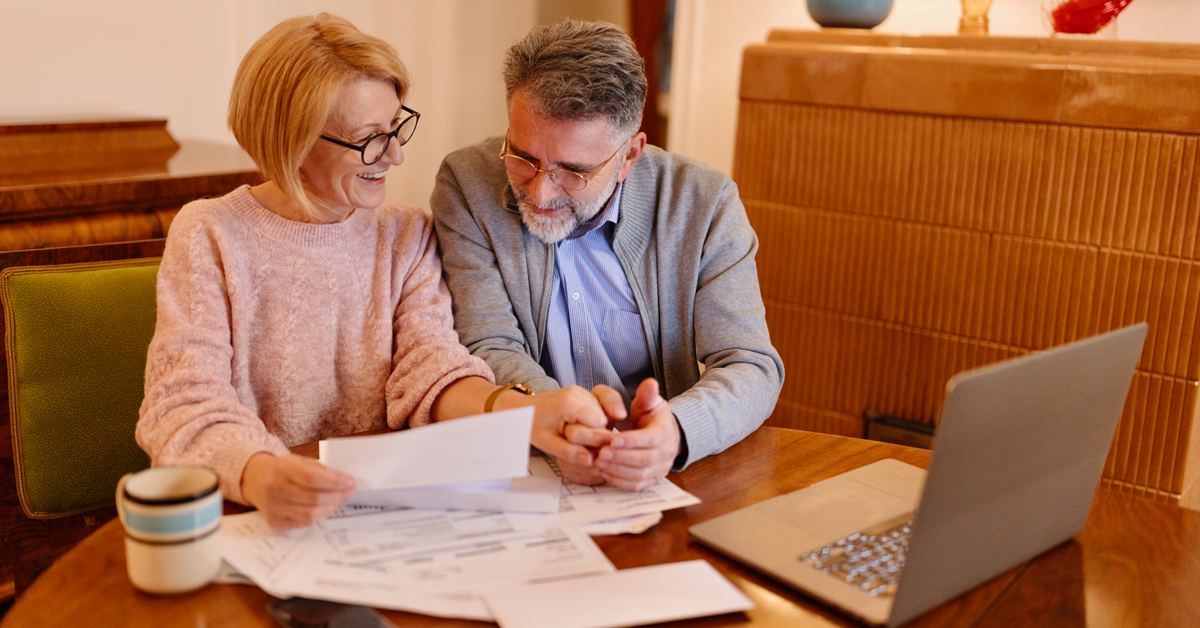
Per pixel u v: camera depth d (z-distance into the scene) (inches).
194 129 104.3
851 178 88.8
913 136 84.8
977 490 32.3
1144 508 43.9
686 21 113.5
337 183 48.4
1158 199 74.8
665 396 58.6
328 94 45.3
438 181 59.1
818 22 94.2
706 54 113.8
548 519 38.6
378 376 52.4
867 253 89.4
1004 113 79.8
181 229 48.2
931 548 31.5
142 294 54.8
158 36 98.9
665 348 57.9
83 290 53.3
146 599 32.3
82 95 94.0
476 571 34.3
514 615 31.4
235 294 48.1
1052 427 34.5
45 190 69.2
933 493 30.3
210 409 42.3
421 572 34.1
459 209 57.4
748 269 57.0
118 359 54.1
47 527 59.6
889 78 84.6
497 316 55.5
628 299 58.0
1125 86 74.3
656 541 37.7
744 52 92.4
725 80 113.3
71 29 91.9
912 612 32.2
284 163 46.6
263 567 33.7
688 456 44.3
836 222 90.5
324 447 43.8
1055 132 78.2
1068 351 33.6
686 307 57.2
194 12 101.4
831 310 92.7
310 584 32.7
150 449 41.9
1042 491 36.0
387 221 54.8
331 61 45.8
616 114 49.9
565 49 48.8
